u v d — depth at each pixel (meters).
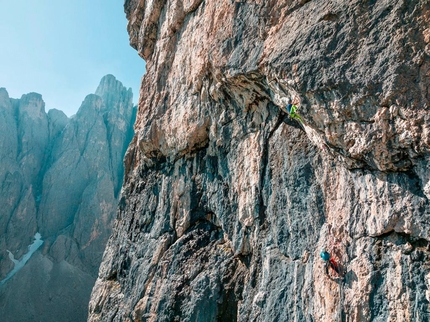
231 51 12.29
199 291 14.23
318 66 8.63
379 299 7.75
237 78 12.09
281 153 11.83
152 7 21.25
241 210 13.58
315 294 9.33
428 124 6.89
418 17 7.35
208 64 14.37
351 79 7.99
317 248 9.70
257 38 11.37
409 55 7.33
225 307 13.42
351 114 8.19
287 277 10.57
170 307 14.77
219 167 15.41
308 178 10.59
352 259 8.55
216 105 15.17
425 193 7.16
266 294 11.03
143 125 20.64
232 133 14.52
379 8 8.05
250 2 12.02
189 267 15.24
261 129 13.05
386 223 7.84
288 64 9.28
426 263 7.17
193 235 16.22
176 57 18.61
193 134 16.34
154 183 20.36
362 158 8.42
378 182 8.20
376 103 7.68
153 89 20.84
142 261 18.31
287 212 11.19
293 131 11.61
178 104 17.78
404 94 7.26
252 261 12.89
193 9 17.20
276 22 10.84
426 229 7.17
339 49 8.42
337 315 8.47
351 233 8.73
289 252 10.81
